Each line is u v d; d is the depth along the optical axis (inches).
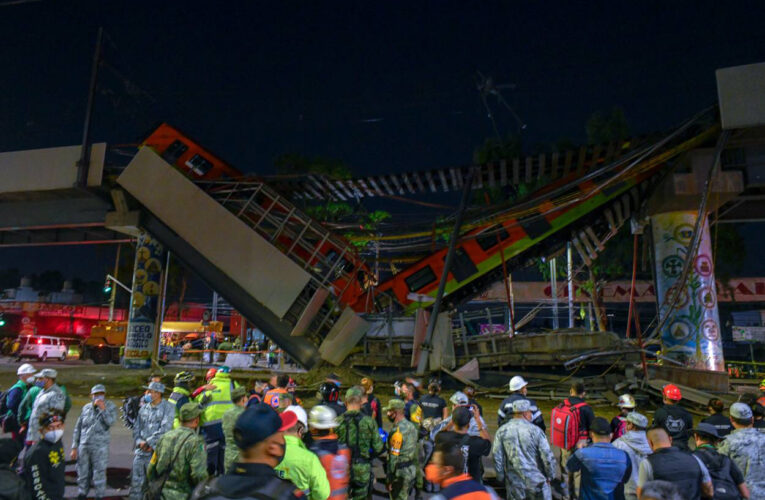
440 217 812.6
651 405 638.5
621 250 1167.6
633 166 693.9
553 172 776.3
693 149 708.7
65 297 2393.0
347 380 737.6
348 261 779.4
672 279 747.4
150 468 191.9
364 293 802.2
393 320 765.9
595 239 834.8
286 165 1136.2
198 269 805.2
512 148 1058.1
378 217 1121.4
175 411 267.4
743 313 1772.9
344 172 1150.3
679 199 729.6
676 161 732.7
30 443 289.3
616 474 181.3
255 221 800.3
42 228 930.7
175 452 188.9
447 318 745.0
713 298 734.5
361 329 723.4
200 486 90.0
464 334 769.6
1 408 331.0
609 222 820.0
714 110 663.1
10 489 141.6
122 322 1290.6
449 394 690.2
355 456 215.6
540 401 671.8
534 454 207.0
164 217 767.7
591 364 719.7
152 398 262.4
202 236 751.1
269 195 755.4
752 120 616.7
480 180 794.2
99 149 810.2
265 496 82.3
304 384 748.0
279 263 721.6
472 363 738.8
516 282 1430.9
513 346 745.6
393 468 232.8
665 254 760.3
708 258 743.7
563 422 265.3
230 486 84.0
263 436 89.7
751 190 824.9
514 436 209.5
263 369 892.0
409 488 232.8
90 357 1293.1
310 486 151.1
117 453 382.0
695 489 161.5
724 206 882.1
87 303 2393.0
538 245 857.5
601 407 633.6
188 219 758.5
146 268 933.2
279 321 767.1
